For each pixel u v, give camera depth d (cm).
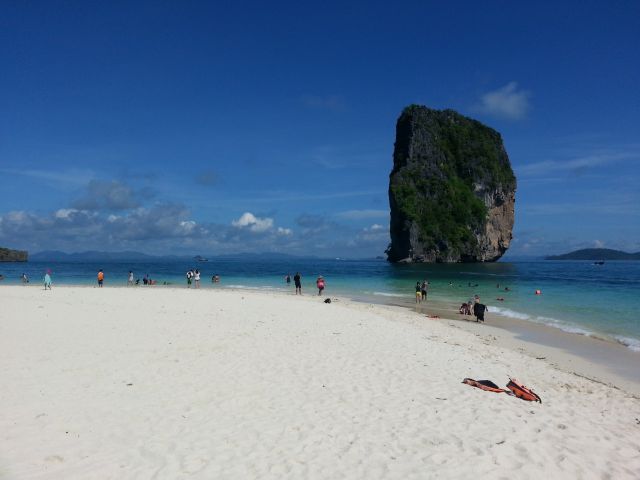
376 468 616
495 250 15550
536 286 4759
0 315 1856
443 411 840
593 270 9775
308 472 598
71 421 738
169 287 4350
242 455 641
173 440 681
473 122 16688
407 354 1298
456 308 2833
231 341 1381
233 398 873
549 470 632
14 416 750
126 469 591
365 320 1952
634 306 2970
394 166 15562
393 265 12412
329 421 775
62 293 3134
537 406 907
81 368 1041
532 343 1738
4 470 575
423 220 13212
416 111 15125
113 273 7931
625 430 802
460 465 632
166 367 1073
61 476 566
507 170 16300
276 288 4366
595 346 1702
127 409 798
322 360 1184
